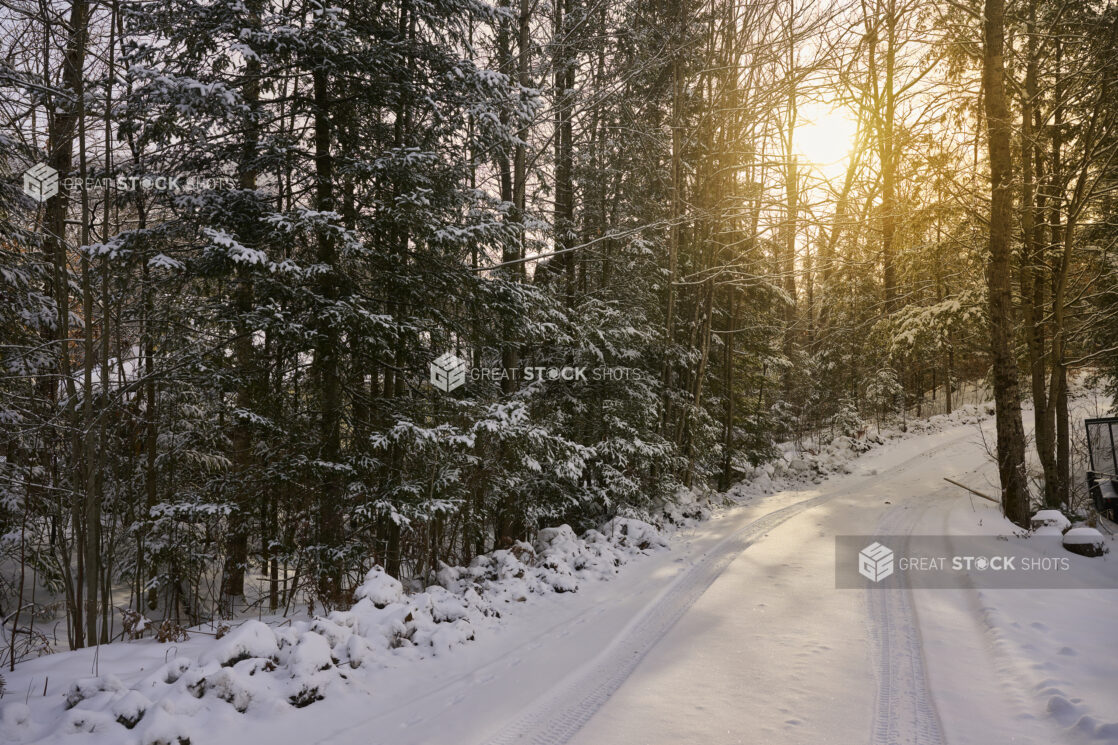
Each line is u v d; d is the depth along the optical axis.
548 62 12.00
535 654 6.03
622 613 7.39
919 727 4.33
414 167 8.16
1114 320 15.13
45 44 7.16
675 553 10.80
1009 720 4.35
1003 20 12.80
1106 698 4.44
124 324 8.34
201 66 7.46
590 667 5.68
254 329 7.29
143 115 6.93
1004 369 12.73
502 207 9.31
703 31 15.41
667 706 4.76
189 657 5.25
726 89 16.62
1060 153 15.23
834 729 4.32
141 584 9.52
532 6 12.02
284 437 8.03
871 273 18.89
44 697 4.62
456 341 10.32
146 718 4.05
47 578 9.02
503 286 9.16
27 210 9.10
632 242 14.16
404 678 5.33
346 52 7.71
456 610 6.80
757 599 7.69
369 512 7.62
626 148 14.22
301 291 7.55
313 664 4.92
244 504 8.12
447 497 8.55
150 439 9.49
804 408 30.59
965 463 20.94
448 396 9.08
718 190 17.30
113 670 5.13
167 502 8.29
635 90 14.94
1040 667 5.14
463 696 5.03
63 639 8.09
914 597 7.61
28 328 9.57
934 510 14.02
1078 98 13.41
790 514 14.24
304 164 8.77
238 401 9.11
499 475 9.73
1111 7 13.20
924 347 17.05
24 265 9.27
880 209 15.37
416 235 8.46
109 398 7.69
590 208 14.47
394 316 8.80
